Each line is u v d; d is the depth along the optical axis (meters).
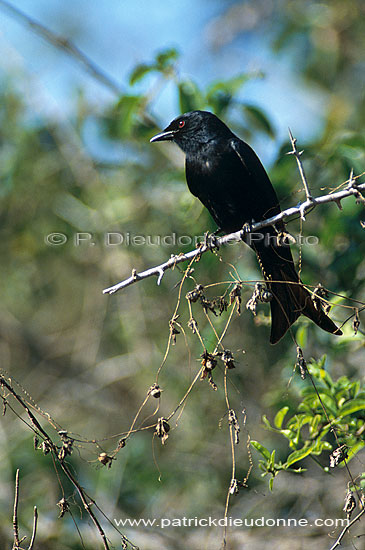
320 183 10.62
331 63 16.23
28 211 14.48
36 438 6.07
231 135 10.00
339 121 14.89
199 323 12.43
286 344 11.55
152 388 6.25
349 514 6.42
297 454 7.59
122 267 13.69
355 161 10.19
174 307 13.13
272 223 7.75
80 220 13.88
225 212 10.05
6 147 14.41
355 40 16.41
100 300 14.55
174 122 10.19
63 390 14.52
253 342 12.25
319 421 7.96
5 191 14.29
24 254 14.83
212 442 12.31
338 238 10.73
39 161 14.29
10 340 15.22
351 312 10.20
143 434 12.91
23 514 11.34
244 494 11.70
